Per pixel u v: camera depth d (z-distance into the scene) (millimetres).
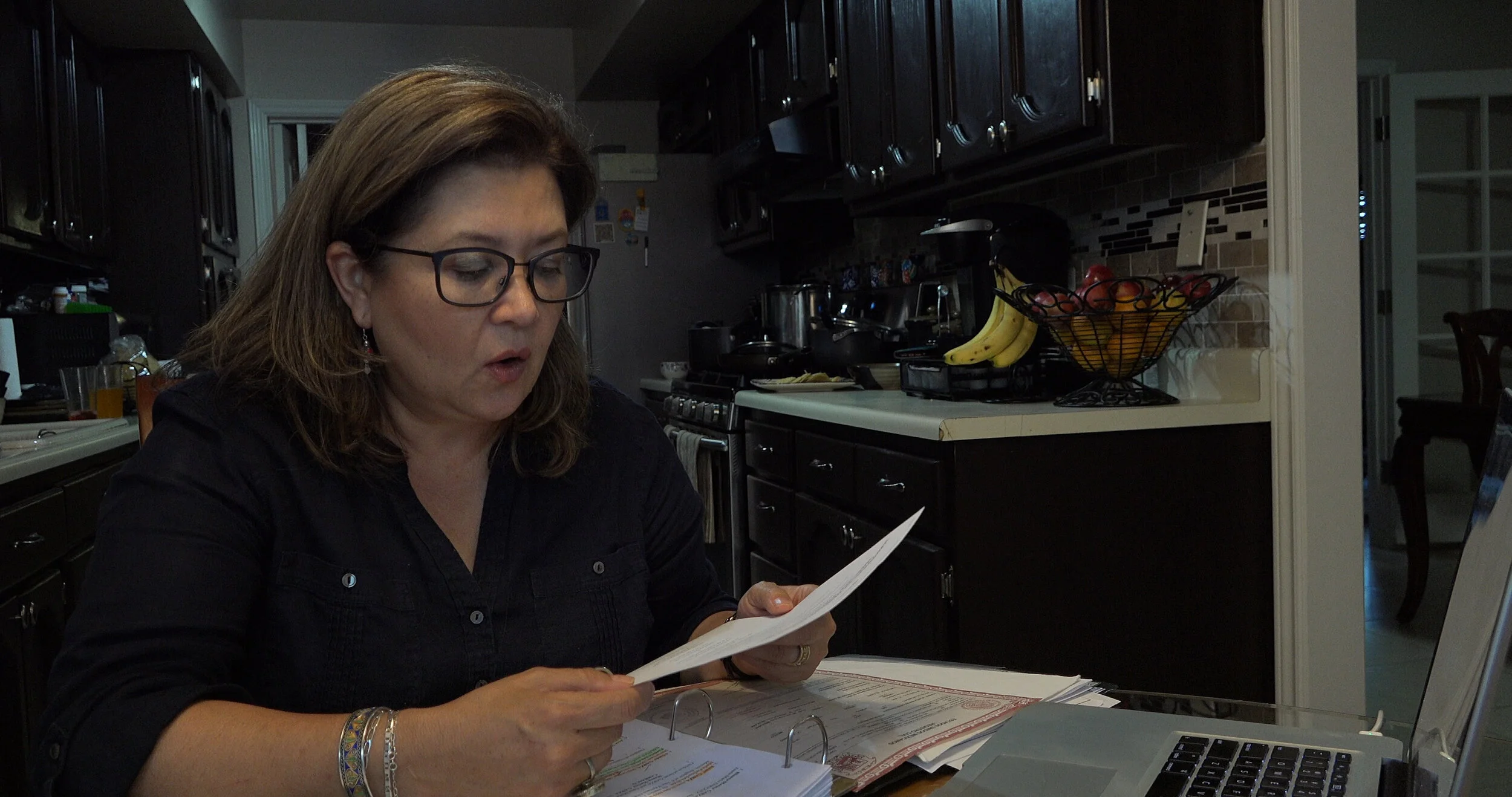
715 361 4059
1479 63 4383
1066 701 860
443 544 892
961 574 1858
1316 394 1918
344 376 846
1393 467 3289
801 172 3652
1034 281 2539
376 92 838
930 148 2561
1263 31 1971
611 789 684
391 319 829
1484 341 3988
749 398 3039
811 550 2639
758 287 4742
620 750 752
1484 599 550
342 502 877
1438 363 4117
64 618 2244
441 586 890
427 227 806
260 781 654
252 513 844
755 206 4191
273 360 881
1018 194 2904
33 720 2029
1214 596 1972
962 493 1851
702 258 4680
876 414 2107
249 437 865
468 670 888
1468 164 4105
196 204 4113
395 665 868
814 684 930
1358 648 1962
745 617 940
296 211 863
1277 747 713
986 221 2525
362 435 864
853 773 720
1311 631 1943
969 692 880
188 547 789
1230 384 2049
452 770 645
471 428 912
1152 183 2311
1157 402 2014
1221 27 1959
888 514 2127
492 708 655
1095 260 2543
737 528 3328
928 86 2557
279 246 877
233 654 806
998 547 1871
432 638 881
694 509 1120
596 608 956
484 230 802
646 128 5434
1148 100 1937
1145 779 668
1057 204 2717
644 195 4602
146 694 708
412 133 790
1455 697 572
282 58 5016
